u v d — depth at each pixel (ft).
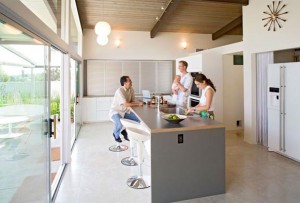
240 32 25.80
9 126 6.38
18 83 6.76
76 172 10.99
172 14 21.12
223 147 8.74
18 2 4.95
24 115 7.26
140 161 9.94
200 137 8.45
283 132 12.93
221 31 24.56
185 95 12.88
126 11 20.02
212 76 18.95
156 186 8.11
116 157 13.10
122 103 13.57
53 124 8.48
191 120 9.27
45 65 7.93
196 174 8.51
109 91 24.49
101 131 19.80
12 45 6.25
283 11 12.77
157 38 25.17
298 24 11.93
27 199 7.57
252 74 15.42
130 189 9.31
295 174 10.71
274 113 13.51
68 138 12.16
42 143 8.03
